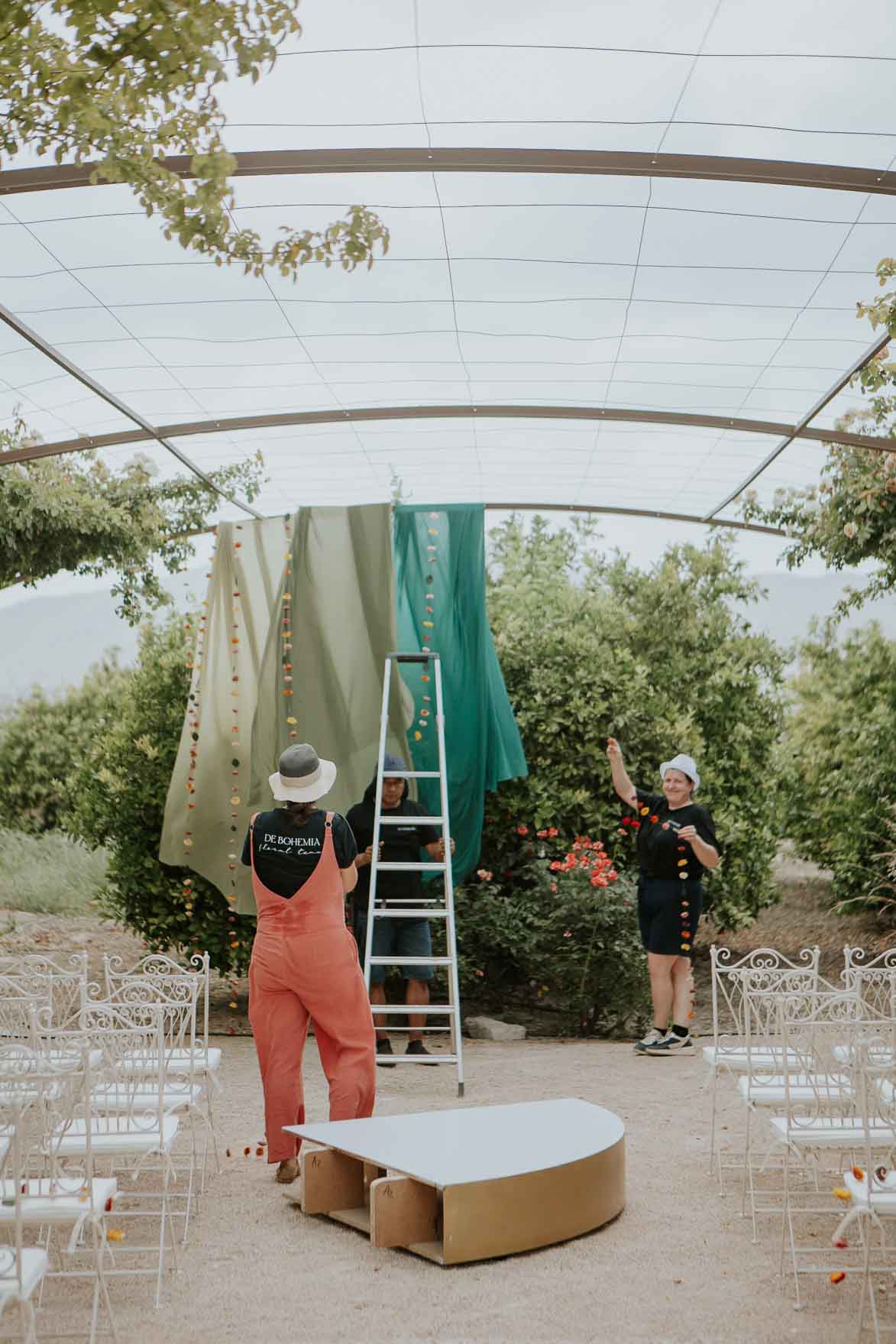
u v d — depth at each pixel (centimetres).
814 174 557
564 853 956
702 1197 481
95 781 999
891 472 922
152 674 1000
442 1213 428
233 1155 554
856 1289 382
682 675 1102
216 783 875
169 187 489
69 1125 361
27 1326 284
